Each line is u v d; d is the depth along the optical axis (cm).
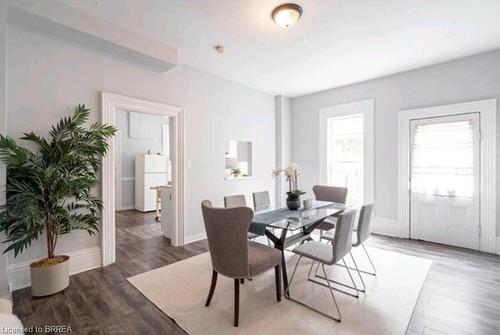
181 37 286
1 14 198
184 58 346
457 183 352
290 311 203
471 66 338
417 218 387
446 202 361
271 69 386
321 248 235
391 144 411
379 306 208
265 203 340
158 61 305
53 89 253
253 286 245
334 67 377
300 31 272
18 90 234
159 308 207
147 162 634
